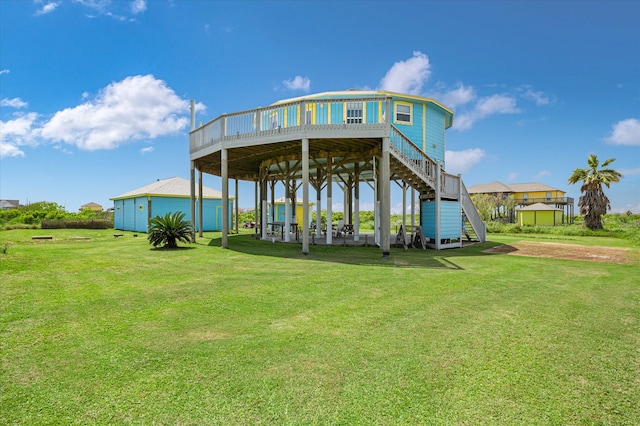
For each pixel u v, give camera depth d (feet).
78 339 11.70
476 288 19.93
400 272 24.54
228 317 14.23
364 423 7.11
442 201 42.91
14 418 7.21
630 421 7.30
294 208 63.57
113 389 8.44
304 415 7.38
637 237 58.90
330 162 42.80
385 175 32.65
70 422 7.10
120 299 16.90
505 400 8.09
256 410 7.56
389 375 9.25
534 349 11.17
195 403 7.83
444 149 53.26
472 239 55.62
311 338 11.91
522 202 154.40
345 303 16.43
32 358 10.19
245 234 63.41
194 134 46.06
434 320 14.01
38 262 27.20
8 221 98.84
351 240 47.75
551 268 28.09
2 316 14.07
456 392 8.43
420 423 7.13
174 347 11.05
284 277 22.41
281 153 44.29
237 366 9.71
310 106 41.86
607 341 11.96
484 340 11.89
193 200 47.06
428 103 49.42
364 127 33.04
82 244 42.78
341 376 9.18
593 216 90.33
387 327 13.11
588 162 93.04
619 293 19.34
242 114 37.58
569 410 7.71
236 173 63.98
